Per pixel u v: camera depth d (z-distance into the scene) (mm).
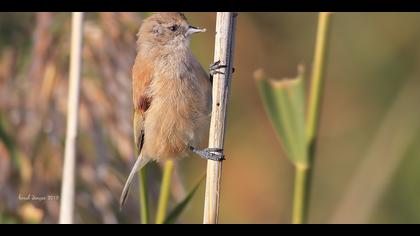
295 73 19109
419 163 18000
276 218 18781
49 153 11578
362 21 19359
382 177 17438
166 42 10969
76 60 10867
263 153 19016
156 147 11125
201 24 18484
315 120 10219
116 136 11289
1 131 11562
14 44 12922
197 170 18078
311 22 19141
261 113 19094
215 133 8672
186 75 10828
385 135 17906
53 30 11438
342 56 19578
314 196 19172
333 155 19438
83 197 11375
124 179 11578
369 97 19438
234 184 18953
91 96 11117
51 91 11430
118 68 11211
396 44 19203
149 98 10977
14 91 11719
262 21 19062
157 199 11852
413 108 18062
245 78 19156
